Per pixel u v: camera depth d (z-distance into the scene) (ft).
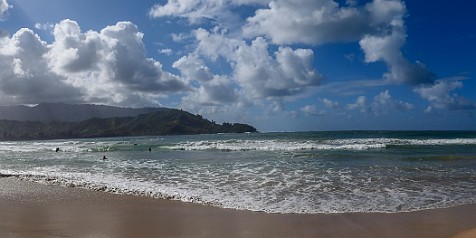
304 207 31.27
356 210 30.12
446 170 54.29
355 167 59.21
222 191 38.93
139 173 55.72
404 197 35.14
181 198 35.47
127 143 202.08
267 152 98.27
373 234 23.63
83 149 141.18
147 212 30.01
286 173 52.70
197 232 24.29
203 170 57.98
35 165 74.74
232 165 65.10
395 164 63.05
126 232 24.38
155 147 138.62
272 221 26.86
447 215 28.30
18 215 29.27
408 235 23.35
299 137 221.87
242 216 28.40
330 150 101.76
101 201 34.68
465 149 97.96
